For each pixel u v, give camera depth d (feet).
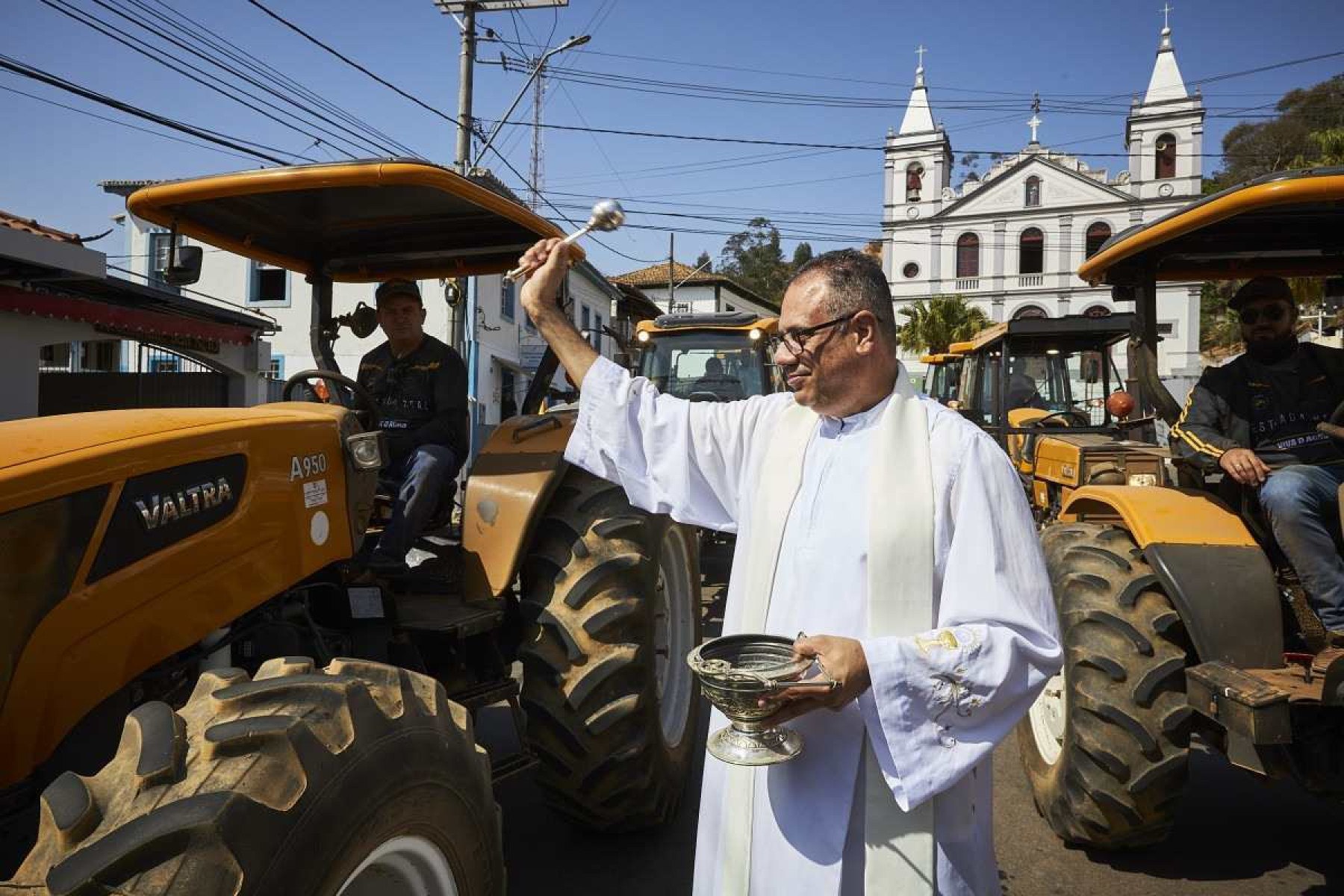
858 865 4.92
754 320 27.12
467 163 42.73
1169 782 8.91
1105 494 10.37
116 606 5.71
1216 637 8.44
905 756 4.50
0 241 29.40
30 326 35.14
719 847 5.52
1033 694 4.75
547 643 9.23
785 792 5.11
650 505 6.34
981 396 27.12
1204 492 9.98
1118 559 9.55
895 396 5.41
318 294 12.28
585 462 6.49
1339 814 11.15
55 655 5.39
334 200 10.21
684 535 11.83
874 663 4.50
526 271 6.63
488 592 9.34
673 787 10.39
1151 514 9.43
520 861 10.03
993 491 4.99
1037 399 25.54
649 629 9.62
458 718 5.87
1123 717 8.91
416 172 8.60
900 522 5.03
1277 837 10.58
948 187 146.82
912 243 146.00
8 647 5.16
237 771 4.35
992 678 4.52
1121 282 11.82
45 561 5.34
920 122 147.43
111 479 5.71
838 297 5.30
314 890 4.41
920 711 4.54
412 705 5.46
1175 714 8.82
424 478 9.68
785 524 5.58
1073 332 24.04
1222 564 8.73
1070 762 9.53
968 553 4.83
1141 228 9.43
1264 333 10.16
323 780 4.57
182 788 4.26
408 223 11.15
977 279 142.10
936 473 5.10
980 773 5.21
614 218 6.57
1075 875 9.75
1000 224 141.08
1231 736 7.73
